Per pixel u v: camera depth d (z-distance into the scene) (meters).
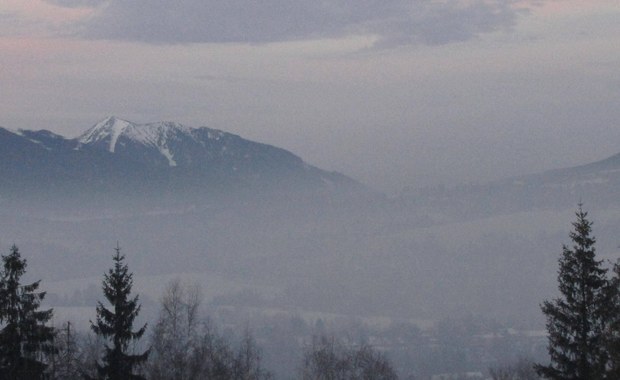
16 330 68.88
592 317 61.31
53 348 71.31
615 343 57.09
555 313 62.62
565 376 62.16
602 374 59.06
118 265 73.19
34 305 70.00
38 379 69.81
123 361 72.12
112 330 71.88
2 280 69.25
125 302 72.62
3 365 68.62
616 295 60.75
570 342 61.88
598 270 62.09
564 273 62.81
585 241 62.75
